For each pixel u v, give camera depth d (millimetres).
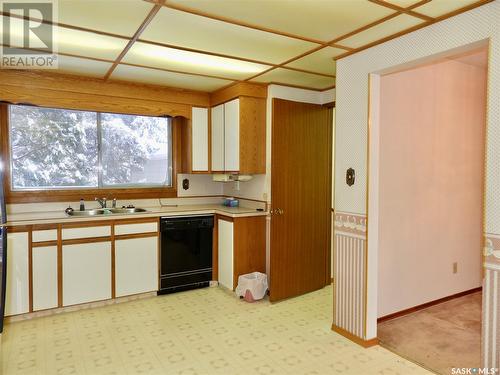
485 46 2070
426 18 2172
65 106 3559
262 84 3877
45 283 3264
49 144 3795
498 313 1932
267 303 3668
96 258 3490
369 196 2719
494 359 1953
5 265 2676
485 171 1974
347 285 2898
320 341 2844
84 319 3234
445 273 3672
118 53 2869
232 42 2604
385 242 3184
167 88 4070
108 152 4129
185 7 2039
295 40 2561
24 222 3150
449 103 3600
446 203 3631
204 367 2453
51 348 2701
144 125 4340
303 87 3994
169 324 3141
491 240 1952
